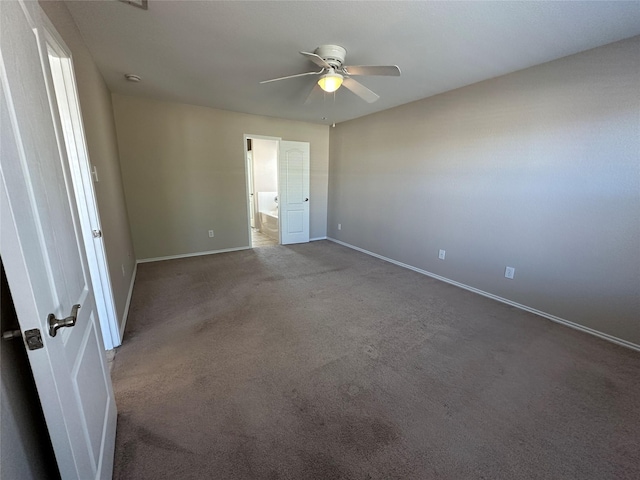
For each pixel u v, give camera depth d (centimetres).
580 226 244
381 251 464
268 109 432
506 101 282
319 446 138
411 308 287
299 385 178
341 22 191
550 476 125
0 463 68
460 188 334
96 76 255
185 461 129
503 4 168
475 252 327
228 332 237
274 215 614
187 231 452
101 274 201
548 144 256
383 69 203
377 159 451
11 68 71
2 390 74
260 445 137
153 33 205
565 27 194
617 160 221
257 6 173
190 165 436
